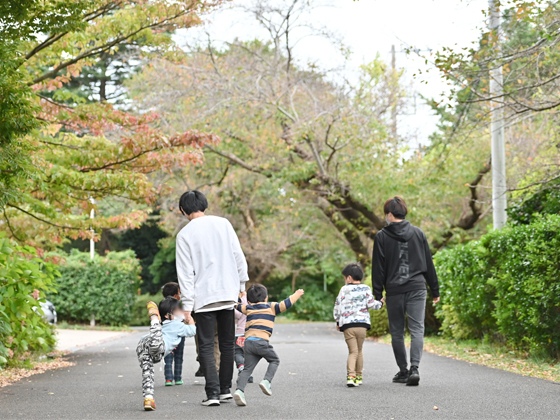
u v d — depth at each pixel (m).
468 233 23.28
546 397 5.52
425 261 6.83
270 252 30.95
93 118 10.54
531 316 8.06
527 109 9.40
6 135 6.72
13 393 6.20
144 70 19.89
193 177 27.34
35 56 10.88
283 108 19.30
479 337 11.13
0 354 7.97
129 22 10.49
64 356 11.23
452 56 8.85
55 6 8.34
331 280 36.12
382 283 6.88
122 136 10.51
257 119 19.30
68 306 24.06
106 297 24.14
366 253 24.45
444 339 12.53
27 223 11.12
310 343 14.23
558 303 7.59
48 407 5.30
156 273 37.53
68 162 10.38
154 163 10.51
